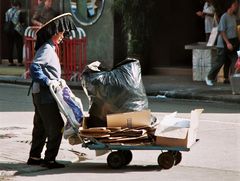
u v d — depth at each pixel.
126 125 21.81
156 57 54.47
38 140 22.38
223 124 32.34
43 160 22.25
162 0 54.03
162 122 21.84
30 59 51.97
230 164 23.16
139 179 20.52
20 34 59.78
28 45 51.88
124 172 21.55
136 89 22.19
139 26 52.66
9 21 59.69
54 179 20.52
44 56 21.59
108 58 54.09
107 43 54.06
